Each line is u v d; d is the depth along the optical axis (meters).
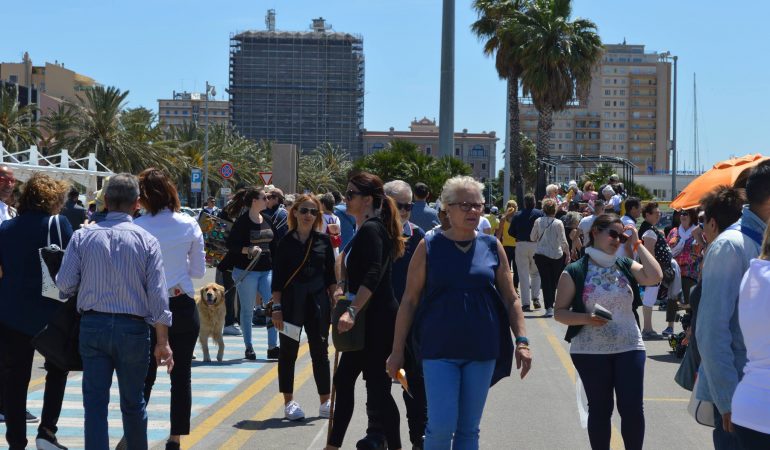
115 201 6.05
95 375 5.86
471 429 5.34
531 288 18.25
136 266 5.89
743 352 4.40
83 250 5.89
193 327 6.86
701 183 10.78
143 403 6.04
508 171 43.06
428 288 5.39
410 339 6.20
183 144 71.62
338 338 6.39
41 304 6.57
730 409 4.24
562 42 41.25
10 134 54.66
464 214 5.34
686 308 12.14
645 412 8.69
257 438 7.60
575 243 16.31
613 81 189.50
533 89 41.72
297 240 7.97
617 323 6.13
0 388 7.70
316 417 8.41
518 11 43.16
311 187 123.50
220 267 11.78
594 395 6.16
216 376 10.57
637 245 6.27
